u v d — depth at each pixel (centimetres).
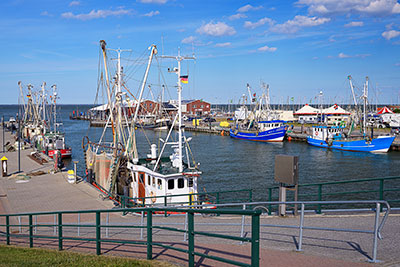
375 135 7719
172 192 2158
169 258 844
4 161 3603
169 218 1723
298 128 10519
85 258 933
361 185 3762
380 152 6469
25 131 8431
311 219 1209
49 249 1156
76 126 13625
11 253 1126
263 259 781
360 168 4966
